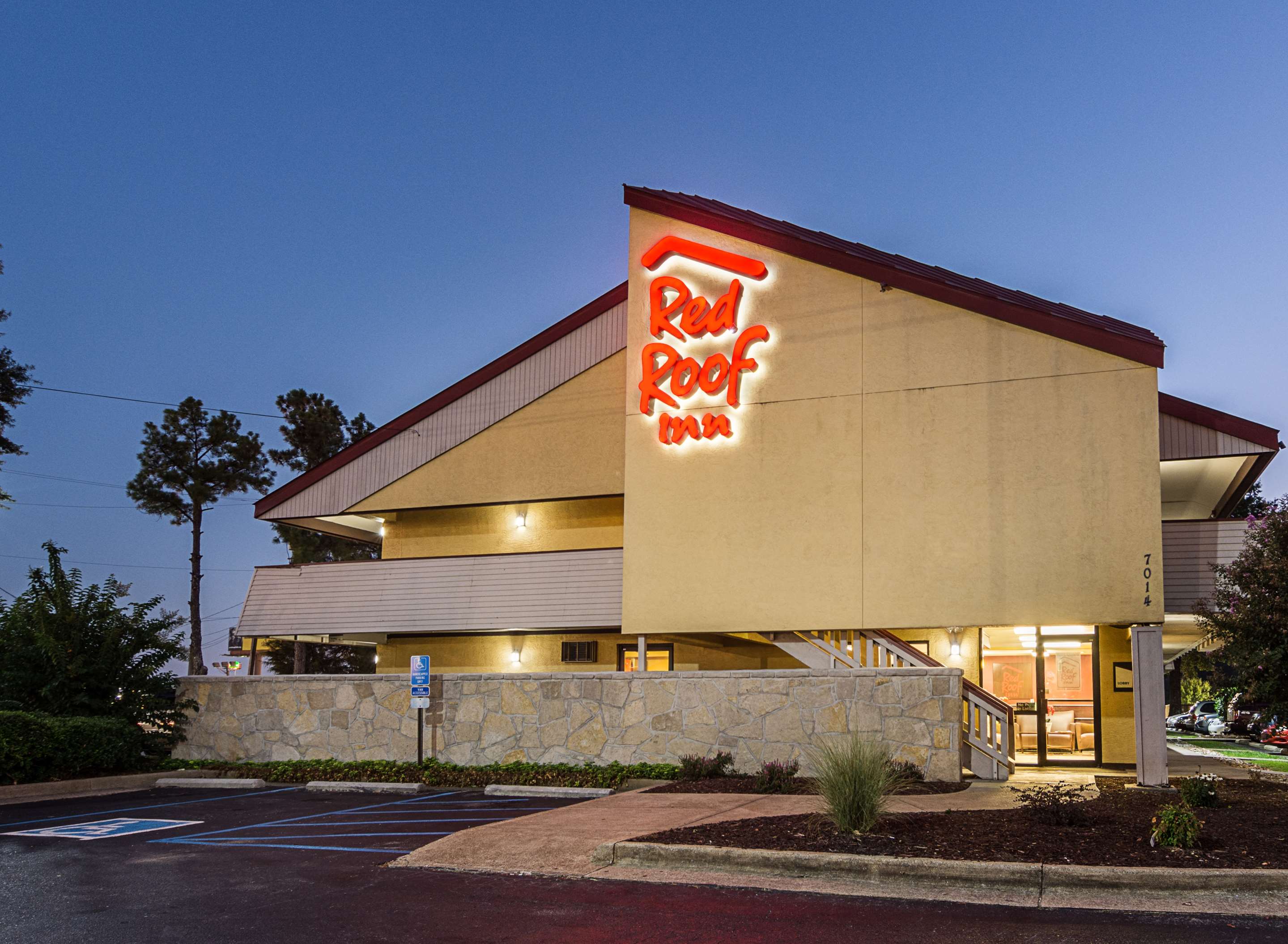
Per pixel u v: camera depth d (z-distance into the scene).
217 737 19.22
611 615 20.58
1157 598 16.31
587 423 22.31
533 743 16.86
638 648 22.67
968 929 6.79
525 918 7.42
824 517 18.61
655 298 20.58
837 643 18.70
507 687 17.23
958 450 17.91
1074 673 19.03
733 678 15.62
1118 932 6.62
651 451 20.14
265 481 44.25
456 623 22.08
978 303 18.05
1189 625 19.06
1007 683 19.41
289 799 15.08
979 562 17.45
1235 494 20.61
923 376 18.34
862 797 9.23
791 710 15.17
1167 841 8.47
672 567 19.56
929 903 7.52
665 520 19.78
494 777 15.96
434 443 23.78
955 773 14.05
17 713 16.27
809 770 14.80
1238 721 33.22
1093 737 18.70
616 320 22.45
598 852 9.29
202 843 11.12
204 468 43.06
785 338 19.42
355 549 42.75
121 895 8.42
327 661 39.22
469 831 10.93
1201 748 28.52
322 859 9.99
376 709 18.12
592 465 22.08
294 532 41.75
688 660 22.39
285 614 23.89
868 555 18.20
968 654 19.20
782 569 18.77
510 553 22.92
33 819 13.30
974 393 17.95
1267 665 12.27
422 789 15.75
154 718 18.97
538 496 22.45
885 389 18.56
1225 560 16.81
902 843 8.83
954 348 18.20
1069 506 17.06
